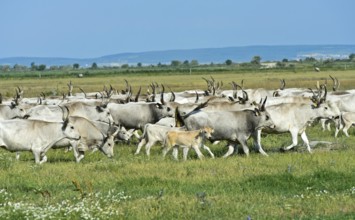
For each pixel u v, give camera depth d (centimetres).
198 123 3747
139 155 3791
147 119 4675
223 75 16938
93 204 2267
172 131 3584
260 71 19625
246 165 3183
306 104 3950
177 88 10656
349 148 3888
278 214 2170
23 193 2598
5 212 2138
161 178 2809
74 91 10488
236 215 2166
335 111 4522
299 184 2650
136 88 10825
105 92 6994
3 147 3506
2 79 17625
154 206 2295
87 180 2784
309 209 2228
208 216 2162
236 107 4441
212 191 2561
